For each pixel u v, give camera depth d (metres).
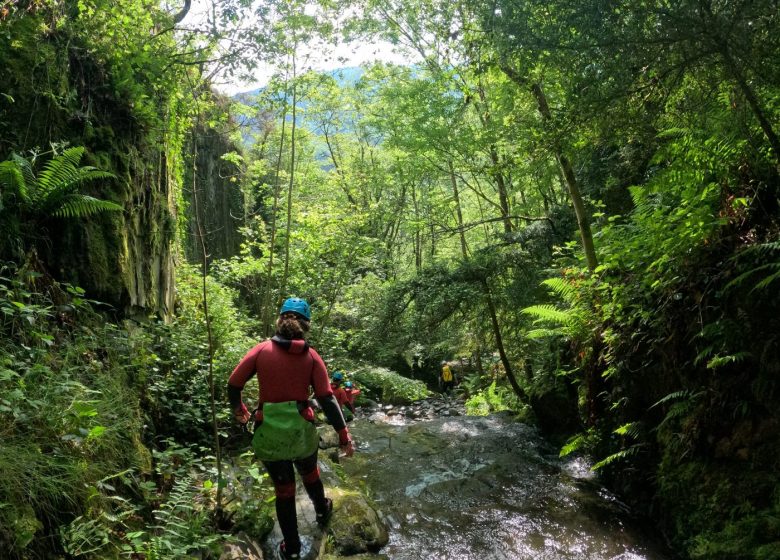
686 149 3.99
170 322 6.33
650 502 4.09
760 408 3.23
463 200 18.23
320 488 3.58
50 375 2.98
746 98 3.32
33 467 2.35
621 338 4.71
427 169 11.62
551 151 4.17
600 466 4.60
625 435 4.51
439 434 7.19
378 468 5.82
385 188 17.78
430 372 18.52
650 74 3.28
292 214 11.03
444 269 9.65
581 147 4.35
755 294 3.33
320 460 5.14
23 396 2.55
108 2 5.07
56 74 4.47
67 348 3.52
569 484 4.88
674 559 3.42
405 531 4.07
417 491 5.00
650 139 4.08
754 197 3.63
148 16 5.47
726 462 3.38
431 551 3.70
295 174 15.35
